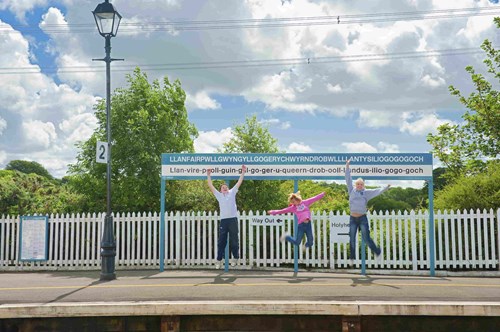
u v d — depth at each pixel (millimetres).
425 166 13938
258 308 9297
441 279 12789
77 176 19578
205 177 14359
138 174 19125
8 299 10250
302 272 14648
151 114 19906
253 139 19891
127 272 14688
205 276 13375
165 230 15977
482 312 9172
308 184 21172
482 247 15047
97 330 9555
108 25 13391
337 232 15109
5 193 19547
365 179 13938
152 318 9602
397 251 15508
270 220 15547
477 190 16484
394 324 9445
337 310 9242
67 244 16266
